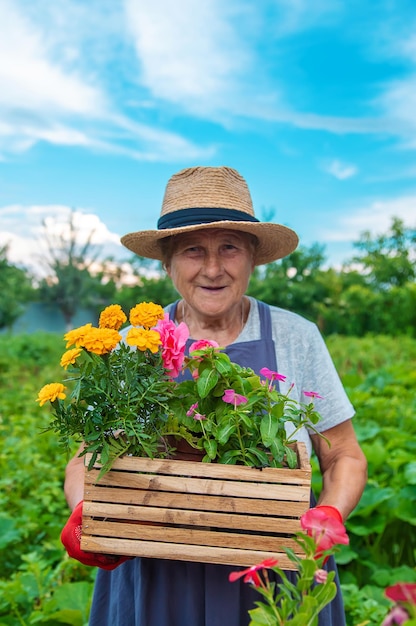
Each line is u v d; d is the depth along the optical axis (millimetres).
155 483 1310
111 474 1329
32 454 4848
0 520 3570
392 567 3736
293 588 1022
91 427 1321
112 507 1331
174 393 1430
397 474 4117
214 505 1294
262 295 21891
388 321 19828
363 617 2695
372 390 7066
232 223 1690
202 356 1425
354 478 1711
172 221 1801
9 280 24781
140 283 23328
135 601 1638
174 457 1472
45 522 3939
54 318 28828
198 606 1571
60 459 4840
